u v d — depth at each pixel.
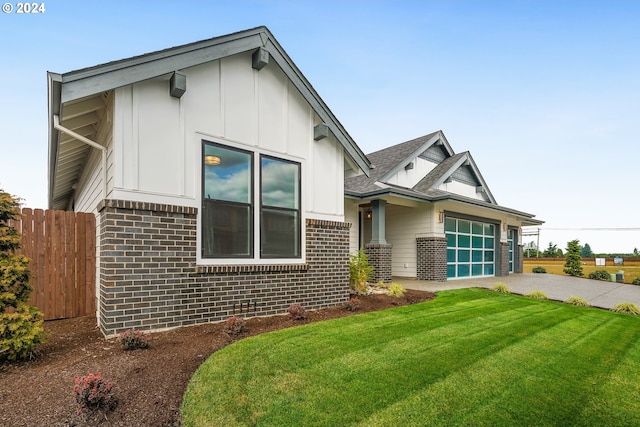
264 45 6.72
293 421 3.02
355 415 3.16
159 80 5.62
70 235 6.86
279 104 7.21
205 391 3.41
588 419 3.29
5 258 4.27
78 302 6.85
